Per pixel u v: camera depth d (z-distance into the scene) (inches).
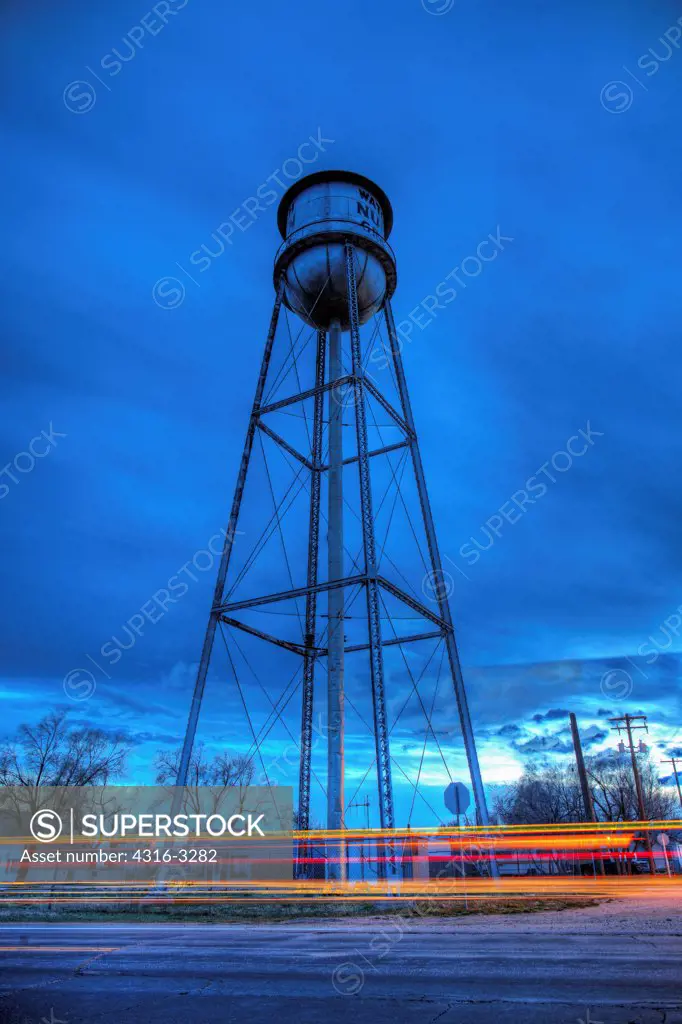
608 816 2480.3
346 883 873.5
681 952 394.6
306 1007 273.6
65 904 975.6
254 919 721.6
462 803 692.7
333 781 931.3
